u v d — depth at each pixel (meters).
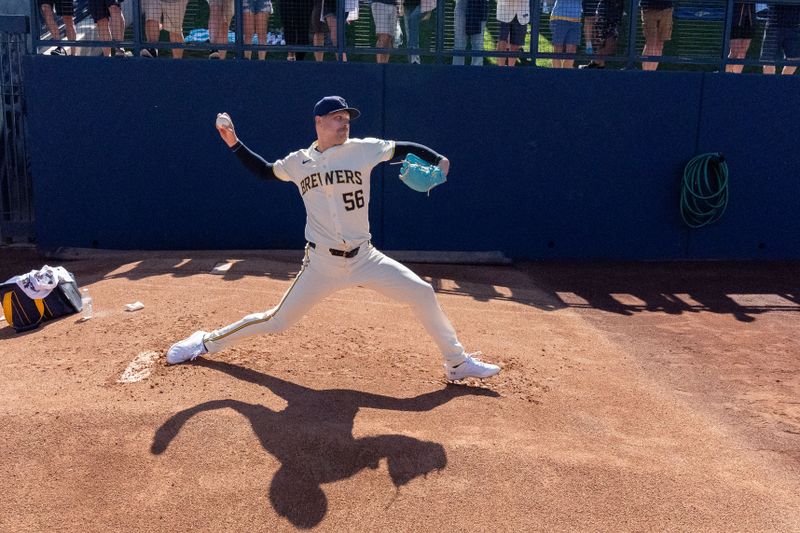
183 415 4.03
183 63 9.42
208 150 9.62
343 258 4.20
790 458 4.14
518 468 3.74
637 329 6.85
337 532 3.26
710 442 4.29
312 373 4.86
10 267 9.06
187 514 3.34
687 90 9.88
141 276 7.57
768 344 6.44
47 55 9.37
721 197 9.89
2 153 10.07
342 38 9.59
